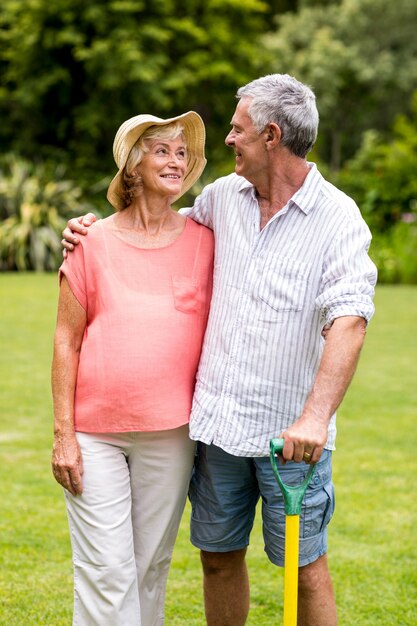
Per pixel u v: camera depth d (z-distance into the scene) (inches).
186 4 954.1
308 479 109.1
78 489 120.0
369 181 834.8
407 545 184.9
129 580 120.8
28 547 182.1
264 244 118.6
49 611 155.0
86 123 923.4
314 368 119.0
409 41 1350.9
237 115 118.5
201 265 125.0
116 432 120.1
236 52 974.4
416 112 1098.1
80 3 901.2
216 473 124.0
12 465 233.8
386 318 490.3
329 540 187.3
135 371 119.2
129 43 884.0
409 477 226.8
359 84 1312.7
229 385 118.9
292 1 1416.1
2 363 362.0
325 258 115.7
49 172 882.1
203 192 129.2
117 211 127.0
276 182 118.3
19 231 745.0
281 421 118.9
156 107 970.7
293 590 108.2
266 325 117.3
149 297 121.4
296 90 116.3
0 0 959.0
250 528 130.2
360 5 1307.8
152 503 124.6
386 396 314.2
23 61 936.3
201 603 160.1
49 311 502.0
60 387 121.6
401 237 711.7
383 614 155.1
